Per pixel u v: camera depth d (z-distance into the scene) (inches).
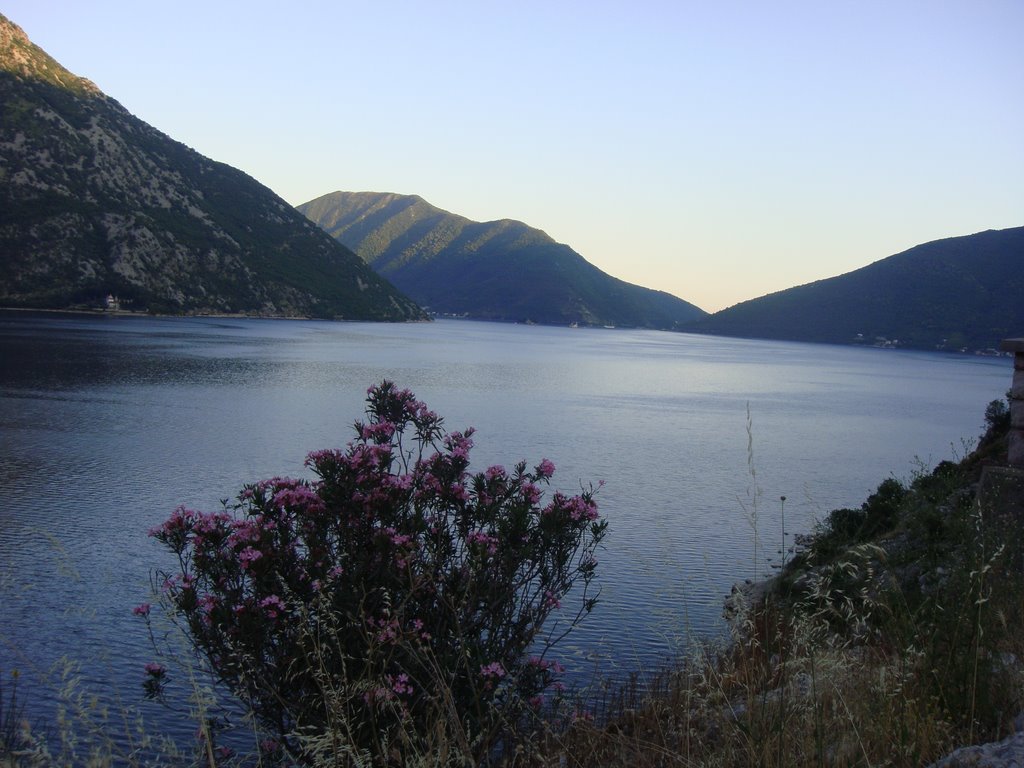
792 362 7834.6
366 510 226.7
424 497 242.5
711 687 199.9
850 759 156.6
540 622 241.9
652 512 1235.2
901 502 621.3
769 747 162.2
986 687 175.9
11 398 2341.3
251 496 229.3
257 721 228.2
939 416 3329.2
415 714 205.6
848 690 186.7
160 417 2135.8
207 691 201.9
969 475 684.1
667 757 191.9
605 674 396.2
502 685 231.6
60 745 220.5
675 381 4751.5
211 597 213.9
